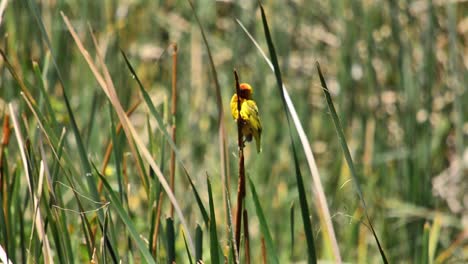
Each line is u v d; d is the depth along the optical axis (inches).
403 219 432.8
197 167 451.5
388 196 455.8
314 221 421.7
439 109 494.3
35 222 212.5
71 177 222.7
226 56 515.2
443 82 501.4
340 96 480.4
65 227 223.0
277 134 462.9
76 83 453.4
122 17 510.3
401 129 471.5
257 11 504.1
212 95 495.8
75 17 482.9
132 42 508.4
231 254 193.9
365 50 490.0
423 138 459.5
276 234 414.9
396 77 489.4
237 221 191.3
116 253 220.7
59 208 213.2
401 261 434.6
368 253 419.5
